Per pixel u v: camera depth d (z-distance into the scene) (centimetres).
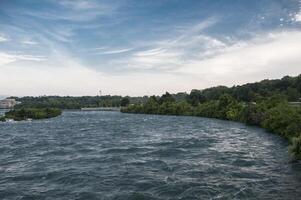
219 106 13250
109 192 2780
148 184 2978
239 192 2730
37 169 3622
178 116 15450
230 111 11869
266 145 5281
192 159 4106
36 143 5766
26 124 10662
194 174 3328
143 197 2648
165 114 17562
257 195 2658
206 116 14175
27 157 4388
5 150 5028
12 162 4056
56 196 2703
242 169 3534
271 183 2983
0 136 7012
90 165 3778
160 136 6669
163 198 2623
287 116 6581
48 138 6506
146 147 5119
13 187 2961
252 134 6912
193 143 5516
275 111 7619
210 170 3491
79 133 7419
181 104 17100
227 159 4088
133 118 13912
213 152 4616
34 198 2666
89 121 12019
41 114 14538
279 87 19800
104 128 8744
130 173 3388
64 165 3800
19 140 6247
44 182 3103
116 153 4572
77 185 2984
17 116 13800
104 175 3306
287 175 3262
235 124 9819
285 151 4669
